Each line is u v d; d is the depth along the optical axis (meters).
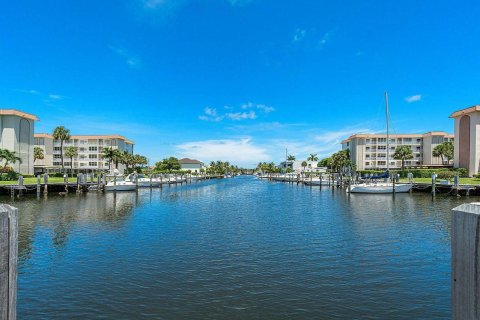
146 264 15.11
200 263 15.20
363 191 51.97
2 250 2.39
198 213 32.53
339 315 10.07
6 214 2.44
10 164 77.19
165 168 141.12
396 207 35.97
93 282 12.87
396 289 11.97
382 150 118.12
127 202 43.72
